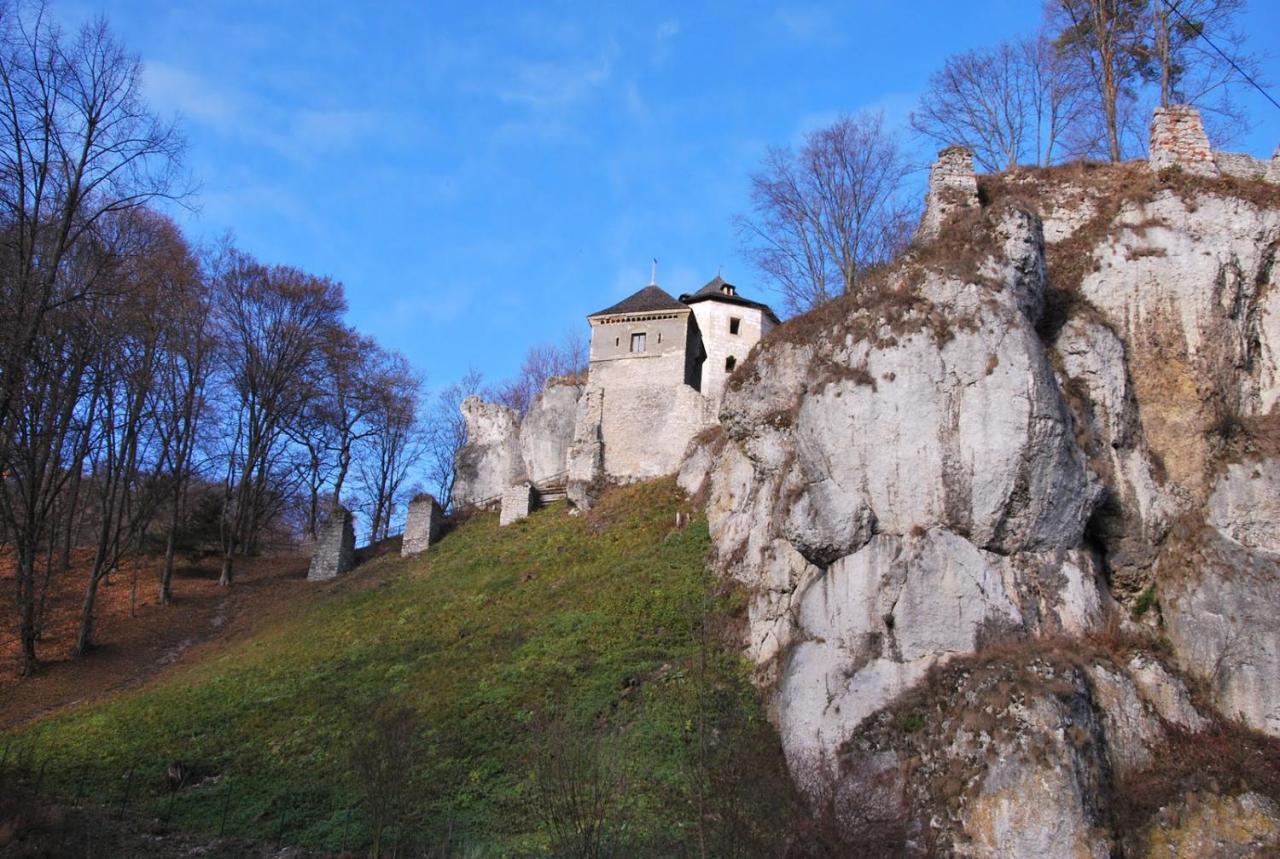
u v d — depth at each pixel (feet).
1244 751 62.64
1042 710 59.77
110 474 133.49
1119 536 73.61
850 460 74.08
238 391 164.45
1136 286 82.69
